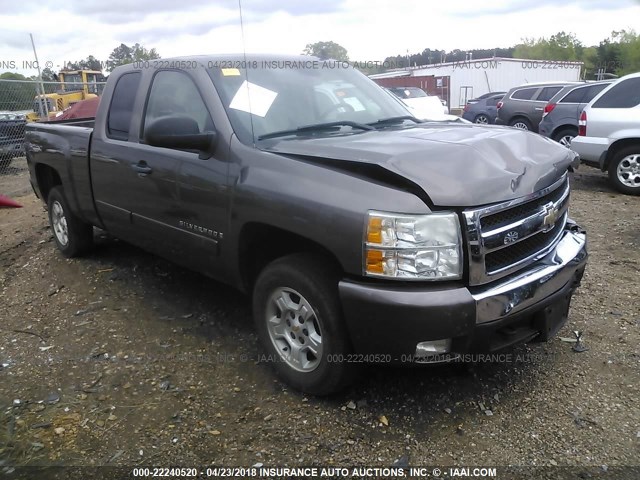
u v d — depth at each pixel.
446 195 2.67
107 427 3.01
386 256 2.66
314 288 2.94
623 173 8.47
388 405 3.13
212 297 4.57
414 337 2.67
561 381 3.32
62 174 5.11
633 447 2.77
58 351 3.82
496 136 3.24
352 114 3.98
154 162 3.89
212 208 3.47
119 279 5.00
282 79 3.93
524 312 2.90
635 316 4.09
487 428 2.93
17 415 3.12
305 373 3.15
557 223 3.38
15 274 5.36
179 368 3.56
